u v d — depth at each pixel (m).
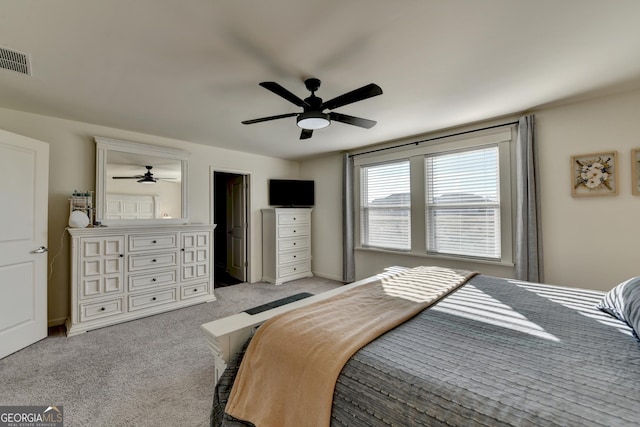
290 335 1.24
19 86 2.34
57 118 3.09
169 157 3.89
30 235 2.60
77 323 2.86
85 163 3.27
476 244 3.47
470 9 1.50
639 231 2.50
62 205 3.11
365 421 0.92
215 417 1.36
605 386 0.86
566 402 0.78
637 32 1.70
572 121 2.80
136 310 3.27
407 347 1.13
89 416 1.67
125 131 3.56
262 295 4.21
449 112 3.03
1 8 1.44
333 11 1.51
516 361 1.01
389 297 1.77
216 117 3.10
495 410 0.77
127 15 1.52
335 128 3.54
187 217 4.04
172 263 3.59
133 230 3.25
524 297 1.80
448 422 0.79
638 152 2.49
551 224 2.92
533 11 1.52
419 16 1.56
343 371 1.02
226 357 1.43
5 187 2.40
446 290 1.92
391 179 4.30
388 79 2.29
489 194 3.37
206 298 3.90
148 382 2.01
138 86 2.36
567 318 1.43
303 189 5.34
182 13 1.51
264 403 1.16
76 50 1.84
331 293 2.03
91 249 2.97
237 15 1.54
